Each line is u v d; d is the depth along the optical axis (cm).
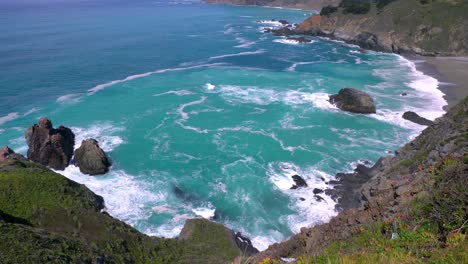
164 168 3894
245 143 4369
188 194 3459
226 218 3127
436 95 5838
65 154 4019
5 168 3142
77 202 2873
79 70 7325
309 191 3388
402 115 5003
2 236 1981
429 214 1067
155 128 4800
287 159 3981
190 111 5350
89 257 2109
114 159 4081
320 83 6650
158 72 7381
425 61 8431
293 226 2977
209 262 2400
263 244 2809
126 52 9019
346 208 3080
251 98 5872
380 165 3544
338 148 4178
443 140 2367
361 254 918
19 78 6681
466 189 1066
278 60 8619
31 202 2661
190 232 2784
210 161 3997
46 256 1917
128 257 2353
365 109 5091
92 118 5088
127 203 3341
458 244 816
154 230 2995
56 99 5762
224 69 7688
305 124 4850
